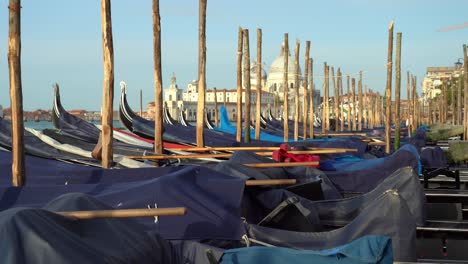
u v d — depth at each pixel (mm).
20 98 11773
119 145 19844
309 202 11867
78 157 16562
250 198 12234
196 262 9086
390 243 7902
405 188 12203
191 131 23797
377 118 70188
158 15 19031
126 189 10195
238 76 28797
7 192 10297
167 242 8961
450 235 12031
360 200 12039
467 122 38188
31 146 16719
